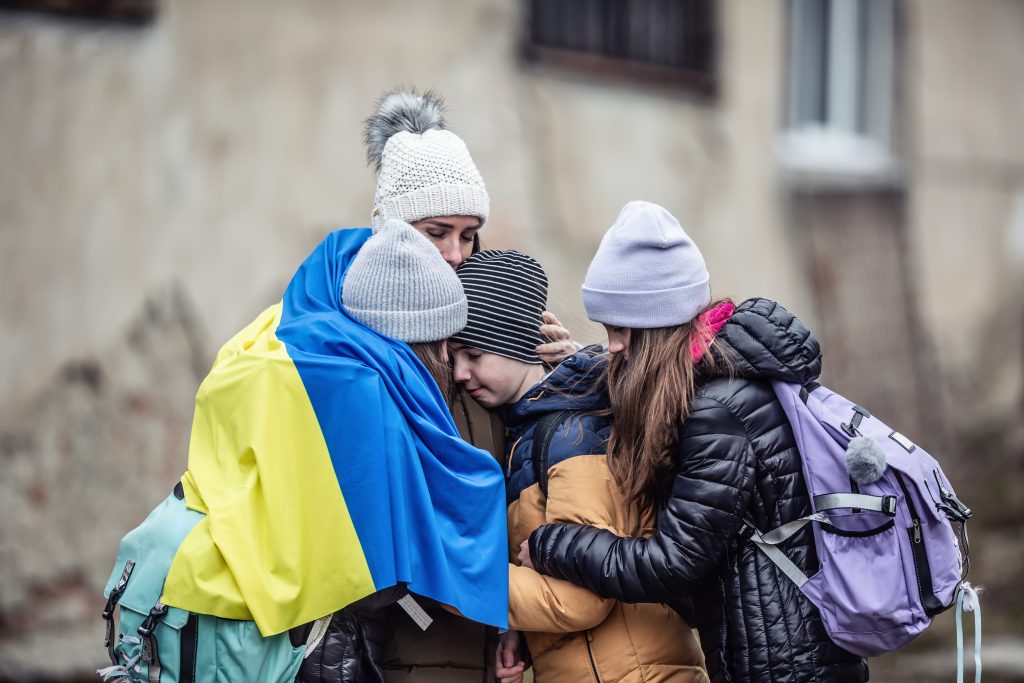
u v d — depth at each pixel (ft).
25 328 29.81
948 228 54.70
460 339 14.76
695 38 45.09
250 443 13.52
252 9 33.40
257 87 33.45
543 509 14.58
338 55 34.78
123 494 30.91
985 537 47.57
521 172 38.50
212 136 32.68
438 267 14.39
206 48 32.71
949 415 53.93
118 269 31.14
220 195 32.76
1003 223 57.11
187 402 31.99
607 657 14.30
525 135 38.73
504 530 14.12
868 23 52.90
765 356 13.73
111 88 31.22
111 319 31.01
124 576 13.67
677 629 14.75
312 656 13.38
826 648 13.47
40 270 30.04
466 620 14.78
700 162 44.68
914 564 13.44
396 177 15.74
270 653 13.28
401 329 14.26
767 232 47.14
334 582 13.30
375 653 13.96
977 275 55.83
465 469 14.12
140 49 31.68
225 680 13.21
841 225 50.03
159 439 31.53
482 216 16.02
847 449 13.46
